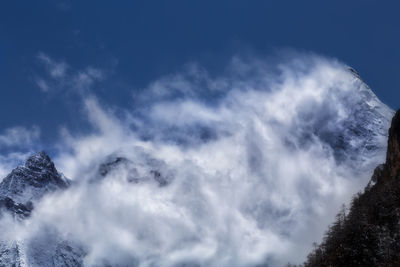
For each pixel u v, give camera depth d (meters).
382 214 164.88
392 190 170.62
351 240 167.62
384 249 154.88
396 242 154.00
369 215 169.38
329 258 172.38
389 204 165.75
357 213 177.62
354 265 159.75
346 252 165.00
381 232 159.62
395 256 151.12
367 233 163.12
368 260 156.38
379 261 153.12
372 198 178.25
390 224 160.12
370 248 158.62
